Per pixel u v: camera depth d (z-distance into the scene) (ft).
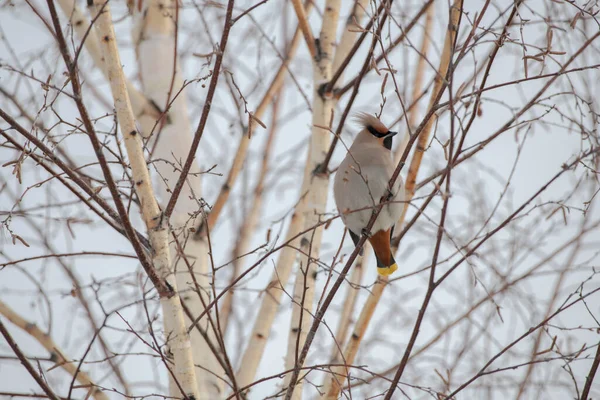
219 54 25.68
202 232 35.24
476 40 26.94
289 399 26.96
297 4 37.96
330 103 37.47
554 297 38.19
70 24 25.55
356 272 38.73
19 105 33.86
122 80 28.35
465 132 27.12
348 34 38.83
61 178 27.04
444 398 28.07
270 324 36.09
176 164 36.01
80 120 26.89
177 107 37.47
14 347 25.66
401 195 34.37
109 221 28.17
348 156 35.86
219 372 33.45
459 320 36.91
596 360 27.02
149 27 38.81
